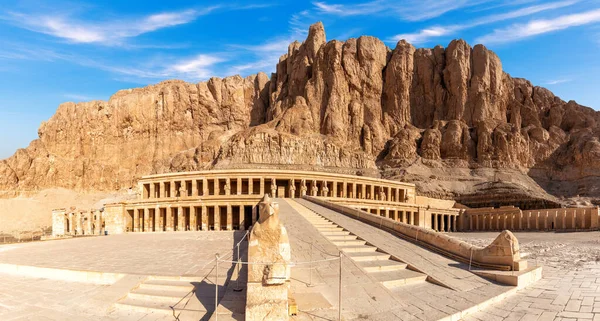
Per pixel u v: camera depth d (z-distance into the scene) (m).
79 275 20.89
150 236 44.88
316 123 155.88
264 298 12.87
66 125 199.12
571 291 17.92
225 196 59.91
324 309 14.14
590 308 15.31
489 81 153.00
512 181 124.44
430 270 20.11
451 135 140.88
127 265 22.72
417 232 26.19
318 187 71.44
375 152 151.38
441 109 157.38
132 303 16.38
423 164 136.25
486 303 15.90
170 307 15.54
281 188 67.88
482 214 82.69
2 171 174.50
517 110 149.75
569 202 106.06
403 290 17.27
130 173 196.75
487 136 136.75
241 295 15.60
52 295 18.34
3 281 21.45
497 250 20.53
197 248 30.11
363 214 33.66
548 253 31.17
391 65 163.25
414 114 161.50
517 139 135.25
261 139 147.38
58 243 40.72
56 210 92.19
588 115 148.50
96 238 45.38
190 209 61.50
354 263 19.61
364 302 15.02
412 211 77.75
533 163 136.38
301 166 140.25
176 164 176.50
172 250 29.52
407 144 144.25
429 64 162.50
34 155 187.88
